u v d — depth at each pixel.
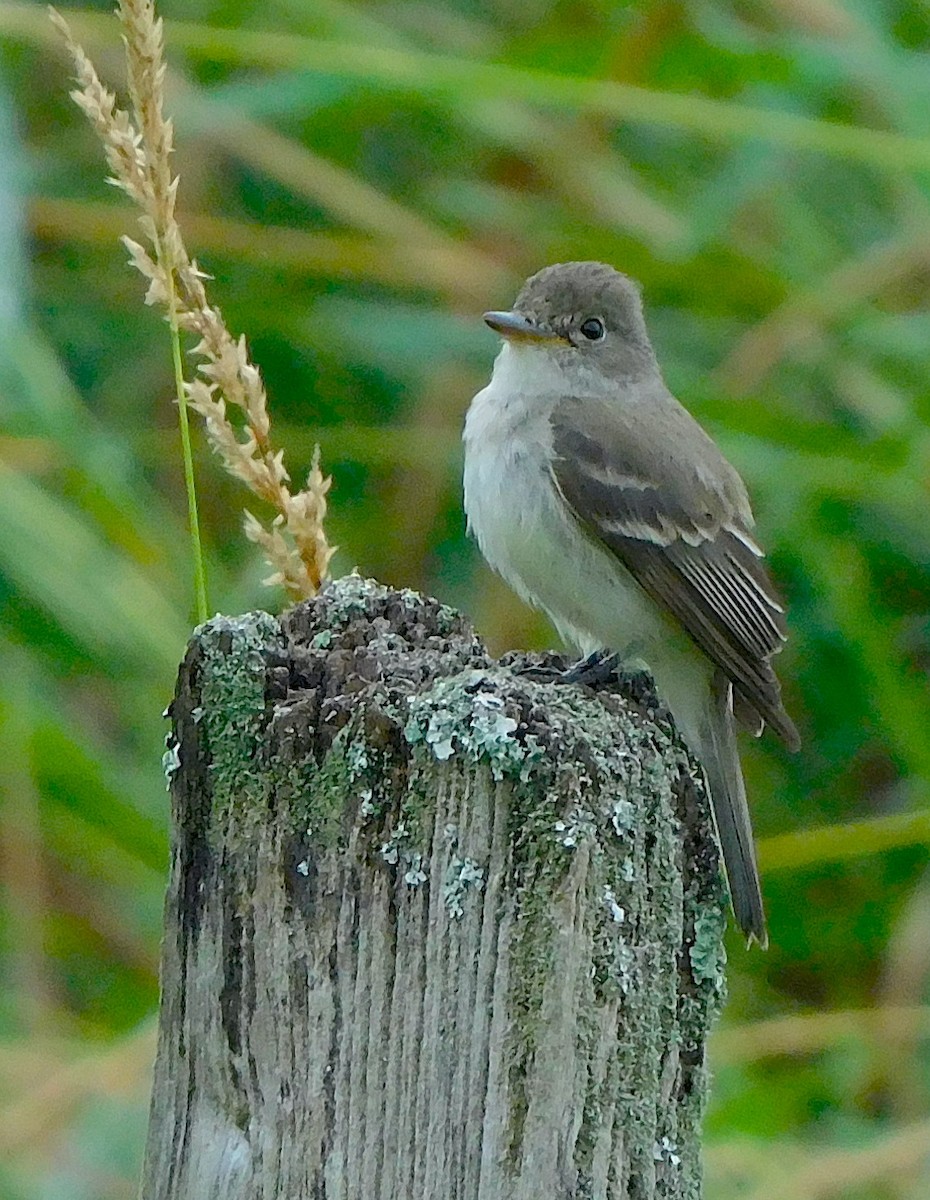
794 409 9.48
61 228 9.59
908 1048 8.30
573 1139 3.81
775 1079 8.33
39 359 7.96
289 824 3.95
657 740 4.27
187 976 4.05
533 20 10.31
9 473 7.62
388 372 9.93
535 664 6.34
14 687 7.92
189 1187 4.03
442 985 3.83
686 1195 4.15
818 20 9.08
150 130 5.58
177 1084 4.07
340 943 3.91
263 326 9.77
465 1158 3.80
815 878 9.23
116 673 8.05
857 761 9.78
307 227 10.36
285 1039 3.96
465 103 9.09
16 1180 6.96
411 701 3.91
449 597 10.06
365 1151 3.88
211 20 9.30
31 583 7.50
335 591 4.80
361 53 8.12
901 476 9.02
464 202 10.23
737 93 9.46
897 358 9.49
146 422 9.98
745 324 9.87
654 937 4.02
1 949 8.27
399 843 3.86
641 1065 3.96
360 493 10.27
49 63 10.11
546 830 3.77
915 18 9.37
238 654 4.07
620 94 8.21
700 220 9.49
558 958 3.76
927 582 9.85
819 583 9.26
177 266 5.72
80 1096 7.21
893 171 9.04
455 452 9.62
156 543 8.12
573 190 10.18
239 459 5.84
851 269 9.29
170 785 4.13
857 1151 7.49
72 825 8.23
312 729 3.95
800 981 9.38
